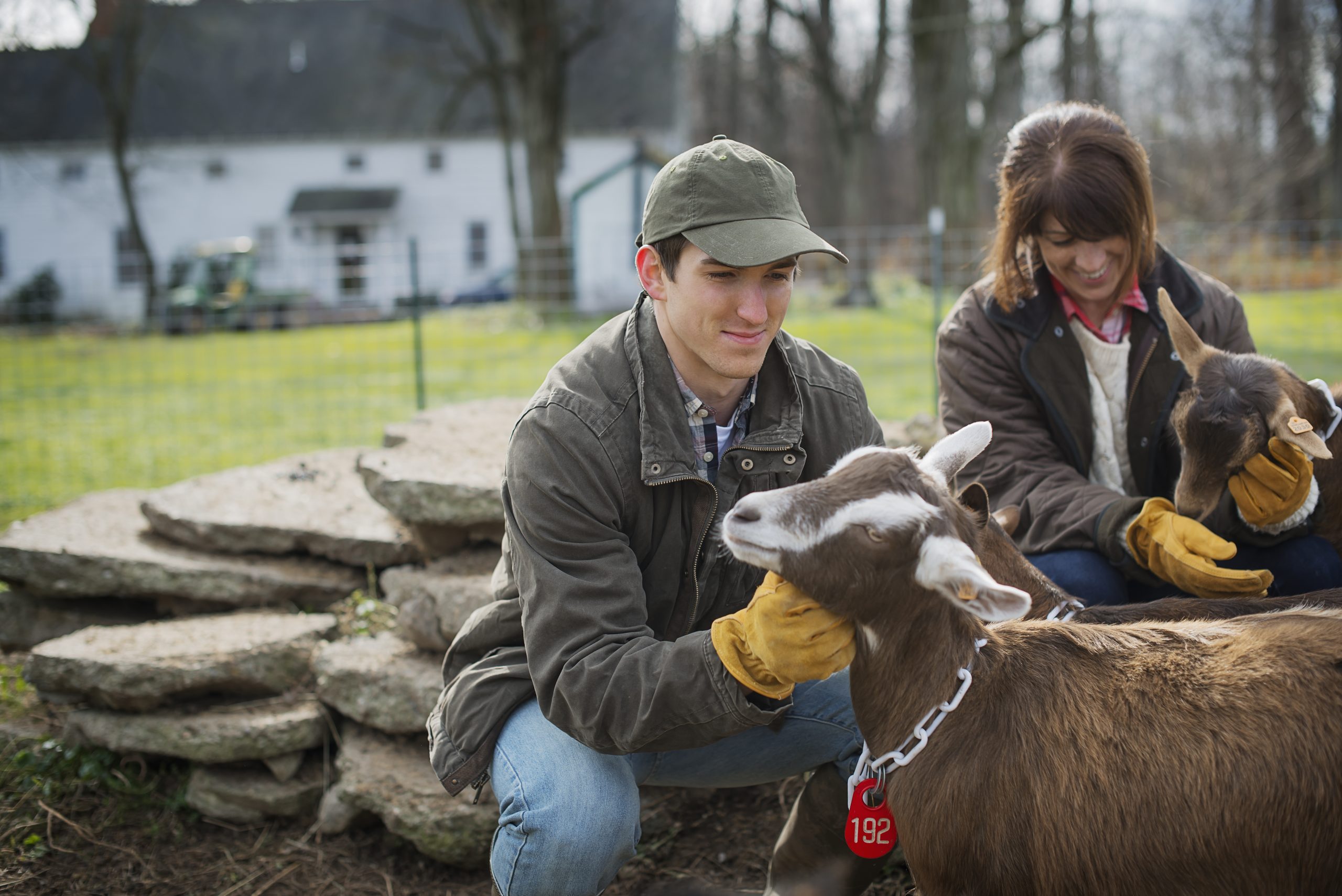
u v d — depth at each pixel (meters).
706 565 2.64
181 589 4.21
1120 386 3.50
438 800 3.36
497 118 30.44
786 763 2.83
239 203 40.28
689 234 2.36
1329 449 3.40
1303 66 26.20
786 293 2.49
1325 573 3.25
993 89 24.28
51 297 20.75
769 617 2.21
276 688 3.82
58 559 4.27
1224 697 2.22
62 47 31.80
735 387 2.65
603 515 2.49
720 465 2.65
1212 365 3.28
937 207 25.41
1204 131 28.52
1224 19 27.84
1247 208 26.14
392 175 40.31
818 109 40.03
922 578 2.19
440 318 16.88
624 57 40.81
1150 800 2.18
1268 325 11.46
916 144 26.92
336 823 3.58
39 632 4.40
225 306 15.29
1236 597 2.88
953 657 2.32
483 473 4.15
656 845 3.49
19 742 3.97
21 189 39.41
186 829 3.65
